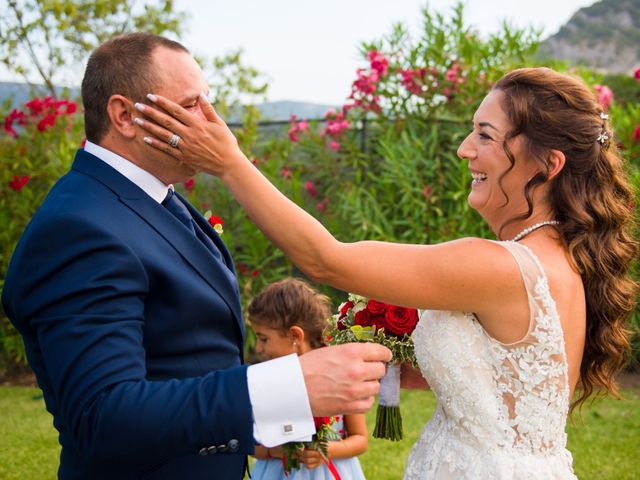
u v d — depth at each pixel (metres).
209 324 1.75
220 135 1.61
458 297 1.70
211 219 2.25
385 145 6.69
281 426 1.44
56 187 1.71
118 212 1.65
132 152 1.74
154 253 1.66
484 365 1.77
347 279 1.68
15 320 1.68
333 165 7.37
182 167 1.77
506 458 1.76
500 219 1.90
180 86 1.69
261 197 1.63
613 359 1.95
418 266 1.69
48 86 10.56
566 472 1.85
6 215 7.35
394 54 7.21
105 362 1.43
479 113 1.85
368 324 2.13
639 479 4.13
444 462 1.84
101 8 10.50
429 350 1.84
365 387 1.45
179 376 1.69
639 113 6.74
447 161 6.88
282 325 2.88
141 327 1.57
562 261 1.80
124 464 1.43
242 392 1.43
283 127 7.72
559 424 1.82
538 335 1.72
